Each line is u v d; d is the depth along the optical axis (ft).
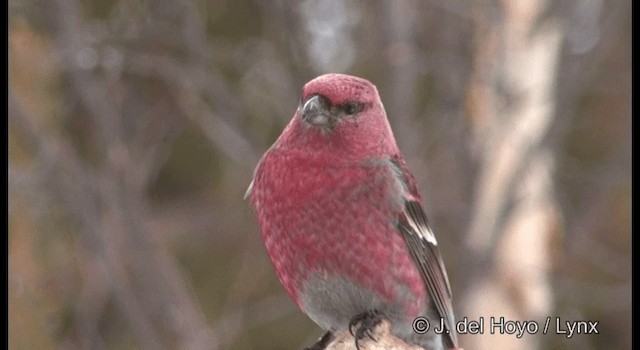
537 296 46.29
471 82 43.91
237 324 45.27
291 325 50.47
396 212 30.09
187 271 50.57
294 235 29.96
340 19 43.91
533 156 42.50
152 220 46.11
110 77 42.60
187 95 44.68
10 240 43.68
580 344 48.44
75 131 46.52
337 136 29.84
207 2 47.67
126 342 47.91
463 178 43.65
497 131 43.45
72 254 45.73
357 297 30.17
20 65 44.19
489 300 44.52
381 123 30.60
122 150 42.22
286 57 43.60
